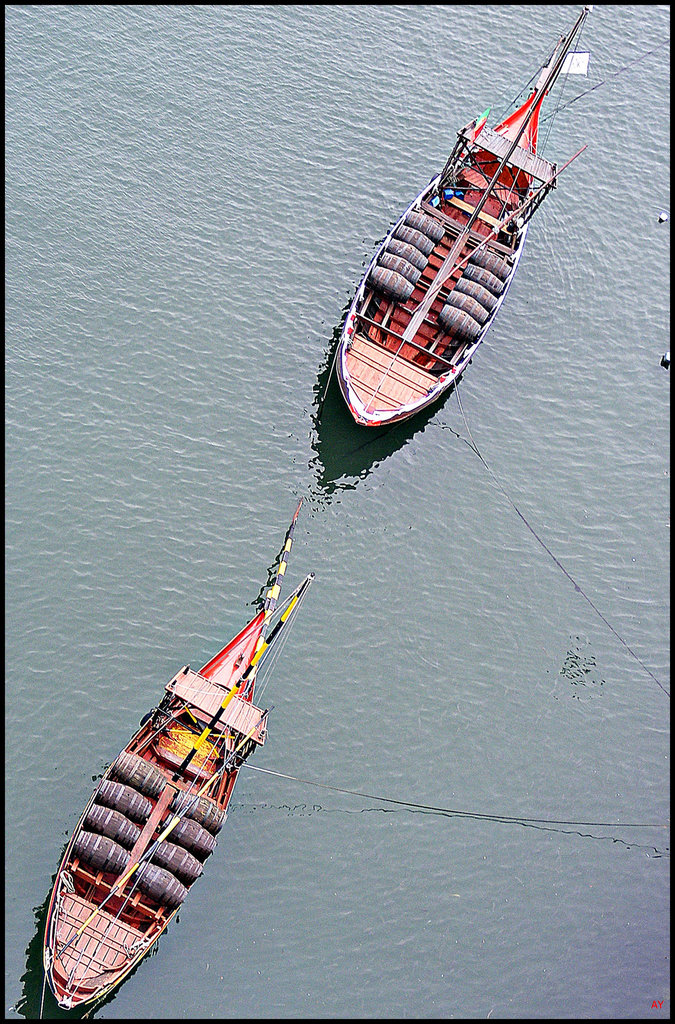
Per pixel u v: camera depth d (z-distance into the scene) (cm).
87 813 4506
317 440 6084
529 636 5738
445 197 7200
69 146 6900
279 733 5125
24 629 5150
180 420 5997
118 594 5347
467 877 4959
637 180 7794
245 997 4500
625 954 4941
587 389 6762
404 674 5441
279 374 6294
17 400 5853
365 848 4925
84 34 7375
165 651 5238
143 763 4691
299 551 5691
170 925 4588
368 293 6575
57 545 5434
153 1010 4409
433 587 5769
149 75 7344
